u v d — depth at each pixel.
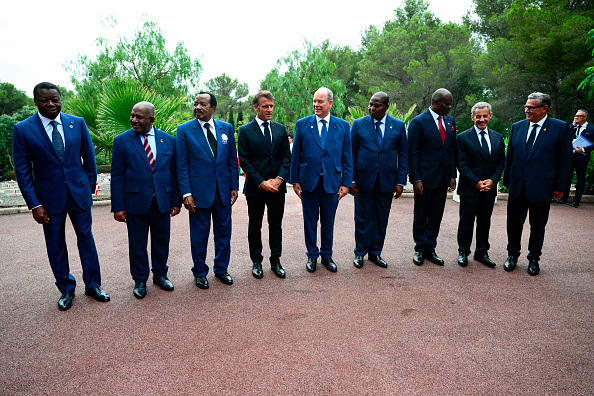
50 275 4.24
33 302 3.50
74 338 2.84
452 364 2.49
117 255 4.96
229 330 2.95
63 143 3.34
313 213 4.29
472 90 25.83
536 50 15.87
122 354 2.62
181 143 3.74
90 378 2.36
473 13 25.73
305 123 4.22
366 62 28.91
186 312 3.27
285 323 3.05
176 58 20.08
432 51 27.55
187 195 3.69
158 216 3.71
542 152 4.09
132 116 3.49
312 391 2.22
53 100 3.22
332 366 2.47
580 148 7.74
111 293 3.71
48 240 3.35
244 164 3.98
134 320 3.12
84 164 3.61
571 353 2.62
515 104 20.92
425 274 4.19
